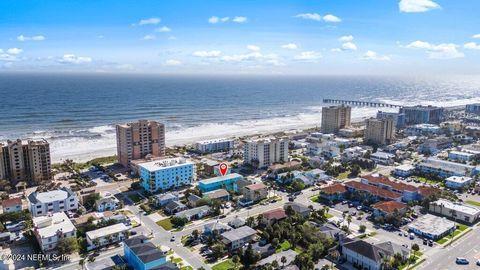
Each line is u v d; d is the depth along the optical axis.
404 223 180.75
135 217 186.25
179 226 176.12
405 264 142.00
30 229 167.88
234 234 158.00
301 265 136.12
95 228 166.75
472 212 184.88
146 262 129.38
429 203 198.12
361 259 141.12
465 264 142.62
